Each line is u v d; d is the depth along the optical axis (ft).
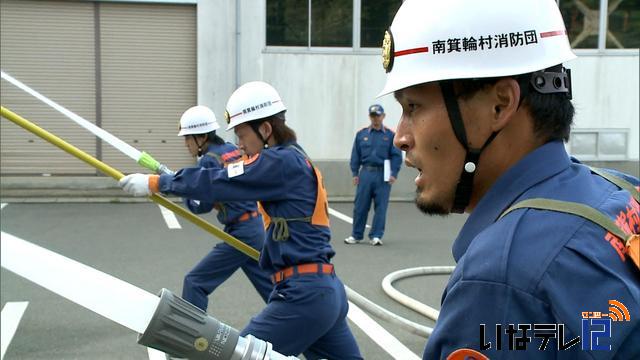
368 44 42.70
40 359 14.26
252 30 42.11
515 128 3.62
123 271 22.70
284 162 9.69
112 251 26.14
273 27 42.19
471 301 3.24
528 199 3.44
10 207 38.55
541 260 3.13
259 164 9.70
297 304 9.43
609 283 3.07
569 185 3.50
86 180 42.88
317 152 42.88
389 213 38.52
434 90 3.66
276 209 9.79
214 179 9.91
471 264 3.31
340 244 28.94
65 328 16.43
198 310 3.23
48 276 2.60
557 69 3.67
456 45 3.59
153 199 10.75
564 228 3.21
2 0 41.57
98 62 42.68
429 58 3.65
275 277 9.85
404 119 3.90
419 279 22.47
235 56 42.27
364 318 17.85
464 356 3.22
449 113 3.62
